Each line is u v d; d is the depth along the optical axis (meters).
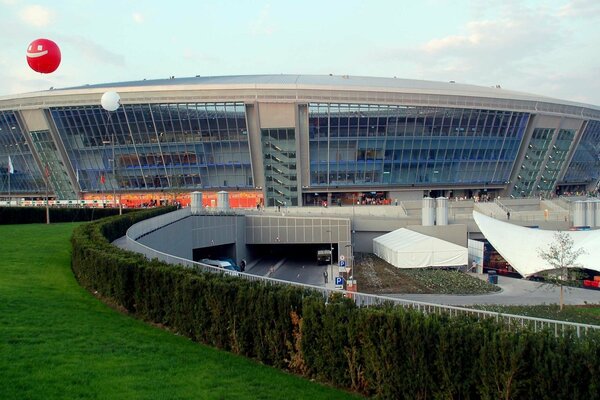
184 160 81.88
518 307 32.94
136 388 10.91
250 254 60.28
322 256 56.69
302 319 13.31
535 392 10.29
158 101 76.12
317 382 12.94
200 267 19.08
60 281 21.64
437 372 11.22
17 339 13.12
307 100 75.44
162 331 16.20
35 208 47.16
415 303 13.88
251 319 14.38
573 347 10.18
